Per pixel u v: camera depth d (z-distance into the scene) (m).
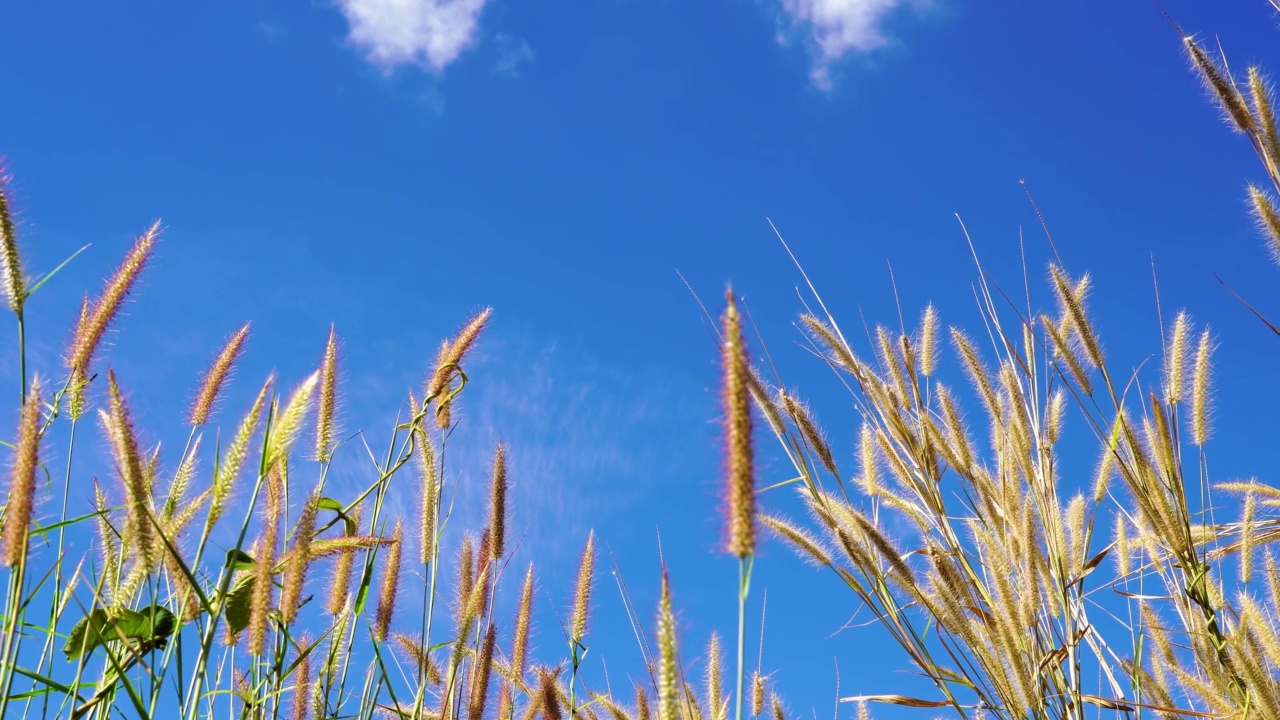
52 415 1.36
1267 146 1.46
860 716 1.62
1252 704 1.45
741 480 1.09
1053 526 1.60
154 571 1.22
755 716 1.65
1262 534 1.68
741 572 1.09
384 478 1.53
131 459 1.21
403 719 1.54
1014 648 1.49
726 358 1.11
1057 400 1.68
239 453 1.24
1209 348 1.67
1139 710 1.53
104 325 1.40
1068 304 1.63
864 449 1.76
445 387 1.64
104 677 1.30
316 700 1.46
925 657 1.54
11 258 1.31
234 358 1.43
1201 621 1.56
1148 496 1.57
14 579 1.22
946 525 1.61
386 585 1.53
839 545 1.55
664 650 1.11
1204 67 1.48
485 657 1.53
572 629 1.60
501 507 1.62
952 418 1.68
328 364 1.52
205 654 1.21
